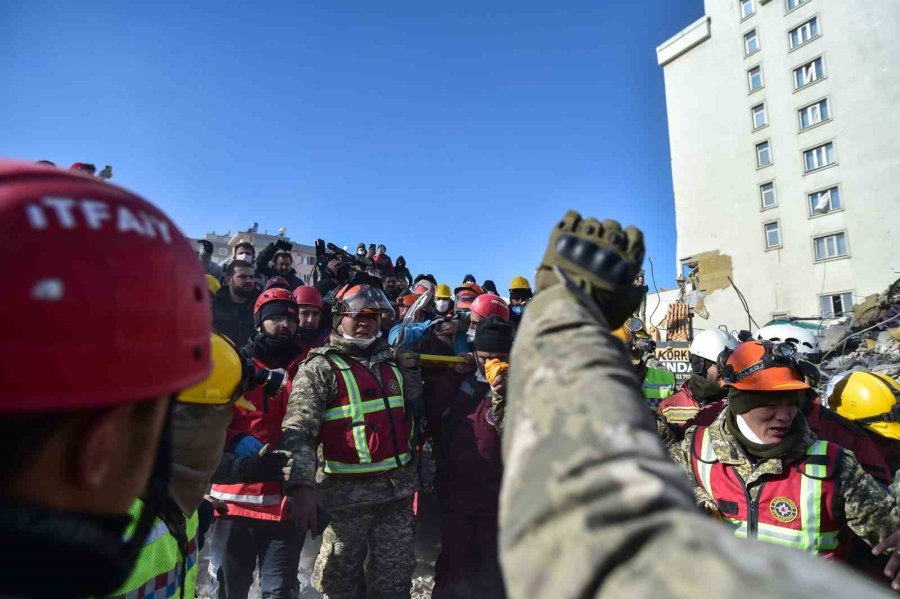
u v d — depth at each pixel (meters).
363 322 2.94
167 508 1.25
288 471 2.37
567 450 0.50
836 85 25.97
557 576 0.42
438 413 3.20
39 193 0.51
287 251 6.59
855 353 7.60
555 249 0.80
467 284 6.34
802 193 27.02
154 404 0.58
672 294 31.05
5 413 0.45
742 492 2.04
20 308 0.46
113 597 1.03
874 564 2.16
